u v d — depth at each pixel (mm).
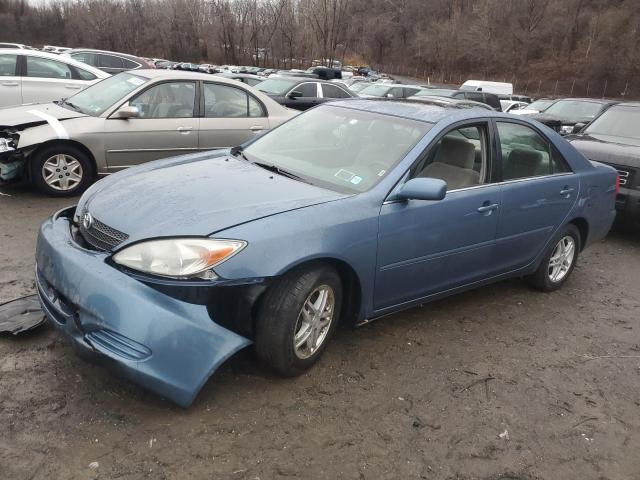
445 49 73688
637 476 2828
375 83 21281
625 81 56969
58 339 3408
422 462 2734
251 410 2955
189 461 2572
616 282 5668
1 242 4961
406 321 4184
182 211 2975
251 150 4234
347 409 3059
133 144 6742
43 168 6340
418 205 3564
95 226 3057
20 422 2697
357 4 67875
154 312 2635
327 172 3723
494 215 4102
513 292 5039
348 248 3193
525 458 2857
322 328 3305
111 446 2613
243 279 2795
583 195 4953
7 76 9148
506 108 24234
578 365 3852
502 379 3553
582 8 67938
